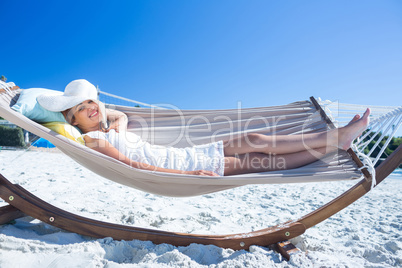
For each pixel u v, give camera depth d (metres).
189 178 2.22
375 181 2.33
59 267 1.82
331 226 3.38
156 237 2.39
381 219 3.69
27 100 2.46
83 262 1.88
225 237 2.43
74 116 2.64
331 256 2.32
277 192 5.60
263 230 2.49
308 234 2.97
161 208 3.66
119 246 2.23
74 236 2.33
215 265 2.03
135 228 2.43
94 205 3.53
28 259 1.88
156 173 2.21
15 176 5.02
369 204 4.66
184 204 4.04
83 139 2.42
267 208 4.20
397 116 2.42
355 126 2.31
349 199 2.41
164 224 2.99
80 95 2.68
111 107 3.18
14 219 2.45
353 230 3.18
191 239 2.39
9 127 13.02
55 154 9.76
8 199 2.29
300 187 6.34
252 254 2.19
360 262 2.21
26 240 2.12
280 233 2.41
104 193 4.23
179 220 3.20
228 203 4.38
